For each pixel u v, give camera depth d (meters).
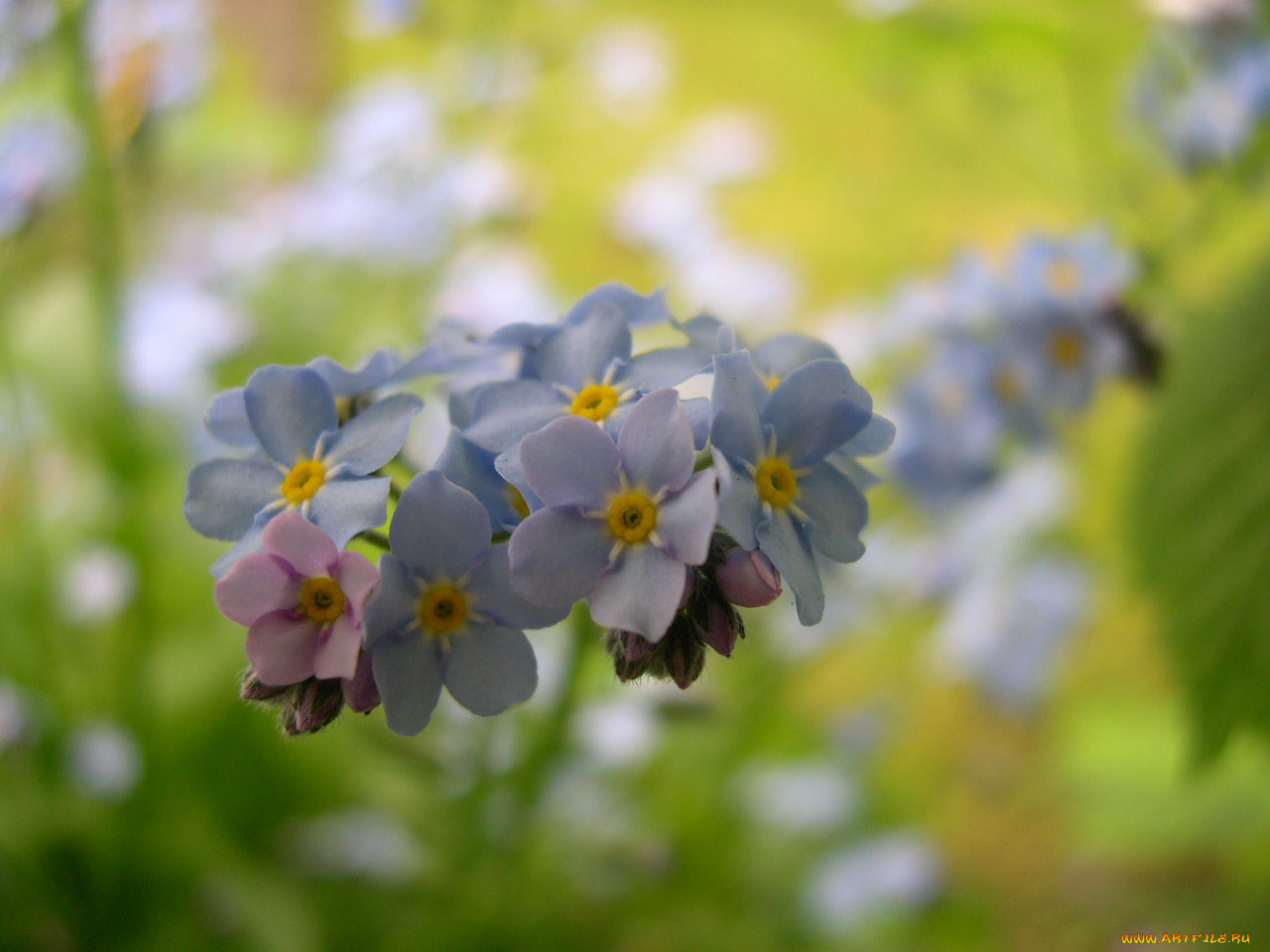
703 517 0.06
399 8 0.16
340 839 0.13
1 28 0.12
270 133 0.15
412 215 0.14
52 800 0.13
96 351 0.12
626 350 0.06
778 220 0.23
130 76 0.13
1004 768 0.18
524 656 0.06
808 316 0.21
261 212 0.16
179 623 0.14
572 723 0.10
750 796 0.15
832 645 0.14
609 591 0.06
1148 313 0.12
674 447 0.06
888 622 0.15
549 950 0.13
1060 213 0.20
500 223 0.15
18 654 0.13
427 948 0.12
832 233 0.23
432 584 0.06
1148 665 0.18
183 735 0.13
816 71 0.26
